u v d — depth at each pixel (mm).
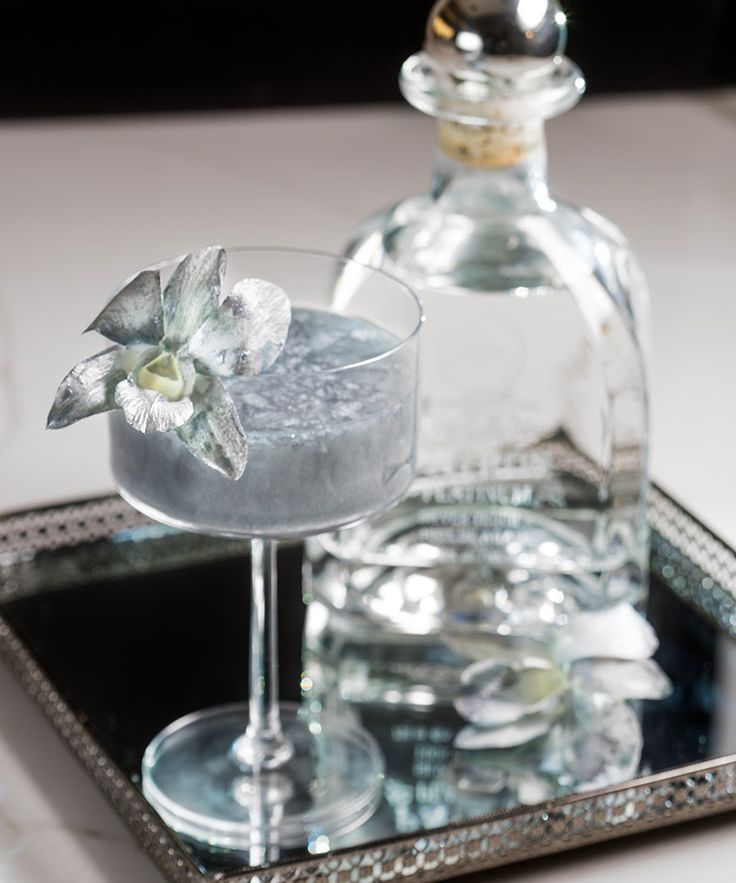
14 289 1250
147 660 964
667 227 1343
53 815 887
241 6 1639
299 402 827
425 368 976
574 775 906
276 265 905
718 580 1011
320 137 1439
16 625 960
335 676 967
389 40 1666
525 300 966
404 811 890
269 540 856
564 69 968
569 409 977
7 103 1642
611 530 987
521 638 985
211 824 881
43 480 1101
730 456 1137
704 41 1624
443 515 985
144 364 814
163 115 1562
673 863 870
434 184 984
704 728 930
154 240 1295
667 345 1234
